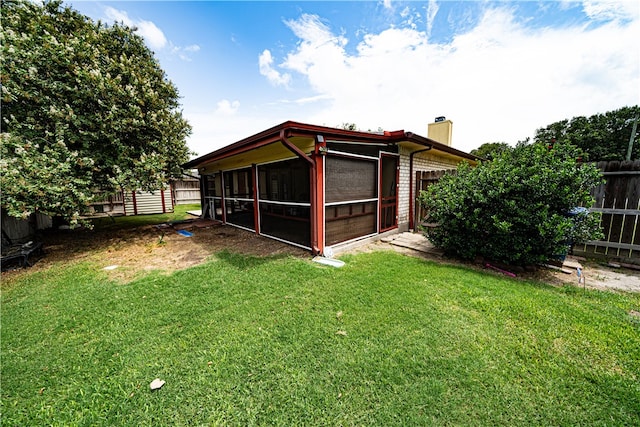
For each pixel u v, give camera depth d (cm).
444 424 148
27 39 502
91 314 285
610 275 380
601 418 149
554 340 218
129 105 606
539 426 145
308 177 508
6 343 236
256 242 619
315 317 265
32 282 389
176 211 1402
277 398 169
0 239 517
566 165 350
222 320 265
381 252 512
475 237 417
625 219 423
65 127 526
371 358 202
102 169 614
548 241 350
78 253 556
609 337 220
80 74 530
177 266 453
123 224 953
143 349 222
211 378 187
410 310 273
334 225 511
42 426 154
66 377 193
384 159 631
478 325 243
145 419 156
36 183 456
